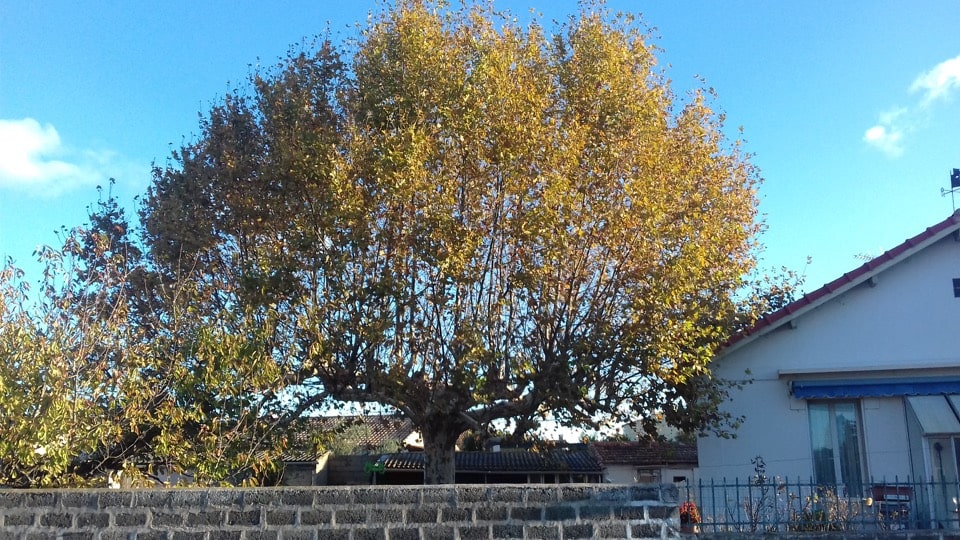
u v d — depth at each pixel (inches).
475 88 444.5
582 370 436.5
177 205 491.2
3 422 269.9
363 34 516.7
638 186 420.5
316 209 458.9
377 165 433.4
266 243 479.2
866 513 369.7
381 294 436.8
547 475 970.1
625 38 506.3
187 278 421.1
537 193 426.9
